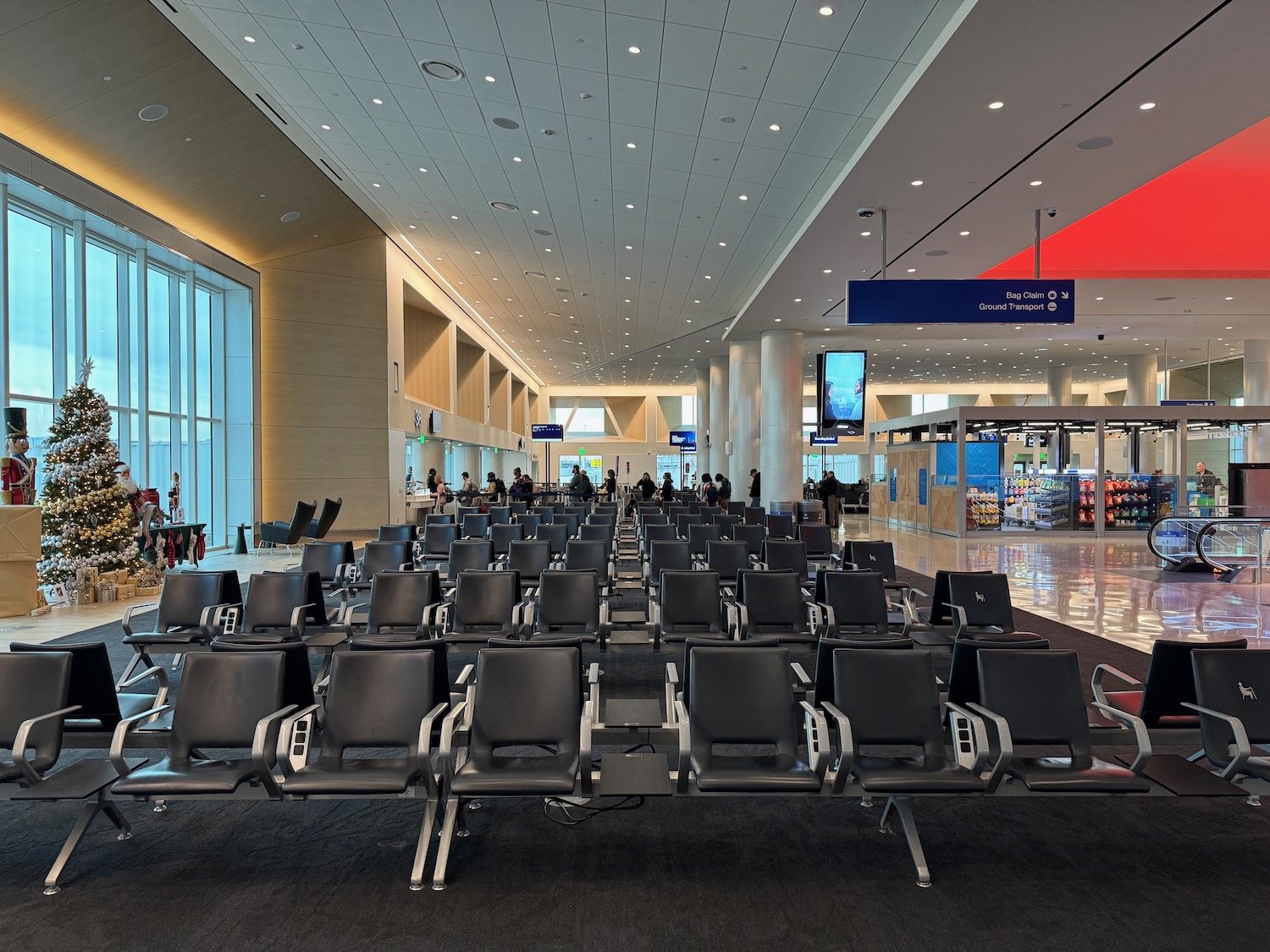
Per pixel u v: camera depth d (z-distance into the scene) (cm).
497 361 3238
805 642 600
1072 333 2092
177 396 1538
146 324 1389
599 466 4741
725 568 878
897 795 356
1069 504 2014
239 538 1588
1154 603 1019
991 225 1128
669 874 339
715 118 923
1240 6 591
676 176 1122
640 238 1454
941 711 393
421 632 611
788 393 2014
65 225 1205
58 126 1055
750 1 688
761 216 1257
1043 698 381
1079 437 2019
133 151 1166
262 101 1125
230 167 1309
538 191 1265
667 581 633
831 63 779
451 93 951
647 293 1931
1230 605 1000
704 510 1622
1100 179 948
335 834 379
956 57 667
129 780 343
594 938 291
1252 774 360
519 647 394
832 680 401
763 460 2034
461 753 447
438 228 1652
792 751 377
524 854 358
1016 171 924
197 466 1612
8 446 967
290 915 308
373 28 832
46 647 389
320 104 1083
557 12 738
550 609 626
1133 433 2022
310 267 1814
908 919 304
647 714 404
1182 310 1798
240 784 354
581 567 854
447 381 2419
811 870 343
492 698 380
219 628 632
